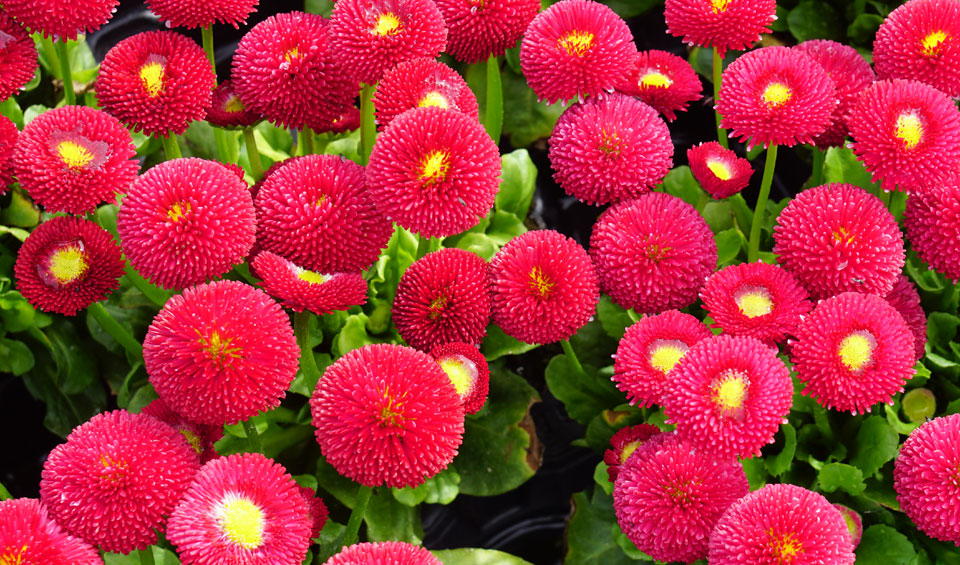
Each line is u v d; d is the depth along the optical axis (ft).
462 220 2.05
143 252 1.98
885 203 2.28
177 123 2.16
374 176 2.04
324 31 2.17
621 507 2.01
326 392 1.93
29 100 2.57
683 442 1.99
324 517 2.05
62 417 2.40
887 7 2.64
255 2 2.21
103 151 2.09
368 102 2.27
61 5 2.14
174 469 1.92
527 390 2.33
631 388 2.06
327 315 2.29
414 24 2.14
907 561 2.10
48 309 2.08
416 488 2.25
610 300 2.36
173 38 2.18
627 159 2.15
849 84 2.22
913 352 2.03
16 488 2.39
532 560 2.34
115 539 1.90
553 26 2.17
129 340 2.30
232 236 1.99
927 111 2.11
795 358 2.03
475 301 2.10
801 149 2.60
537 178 2.62
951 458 1.97
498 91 2.37
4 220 2.41
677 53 2.72
